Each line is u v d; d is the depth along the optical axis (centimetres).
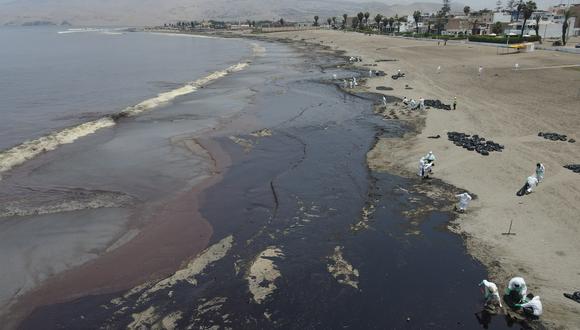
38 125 4172
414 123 3841
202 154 3259
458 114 4044
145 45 16412
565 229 1950
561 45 9650
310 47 13388
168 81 7038
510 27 12656
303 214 2269
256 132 3809
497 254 1819
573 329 1409
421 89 5391
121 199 2498
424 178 2617
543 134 3288
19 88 6341
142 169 2961
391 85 5806
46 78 7406
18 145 3472
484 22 14812
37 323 1531
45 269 1838
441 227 2066
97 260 1897
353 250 1920
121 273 1800
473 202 2275
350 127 3859
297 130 3834
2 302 1641
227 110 4672
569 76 5706
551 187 2366
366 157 3058
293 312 1559
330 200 2416
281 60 9856
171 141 3575
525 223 2027
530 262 1747
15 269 1839
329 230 2098
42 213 2322
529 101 4431
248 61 9744
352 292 1655
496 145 3067
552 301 1529
